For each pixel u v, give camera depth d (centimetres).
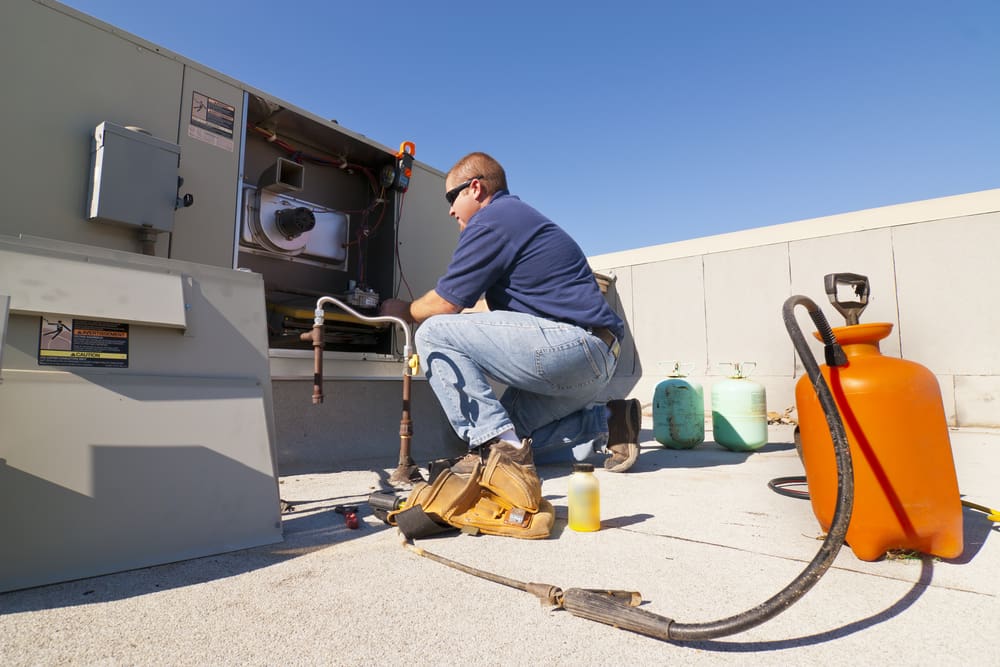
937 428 107
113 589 94
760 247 543
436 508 127
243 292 139
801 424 122
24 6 170
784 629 82
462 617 85
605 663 72
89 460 103
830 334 111
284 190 267
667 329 600
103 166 178
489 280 188
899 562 112
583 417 236
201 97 213
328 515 149
